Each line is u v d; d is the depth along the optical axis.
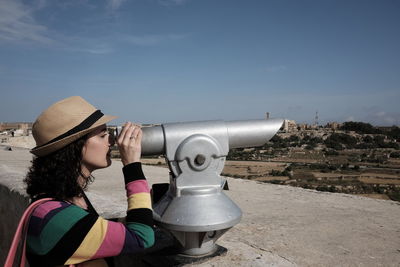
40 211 1.19
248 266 1.63
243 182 6.05
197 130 1.54
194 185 1.54
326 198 4.76
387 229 3.30
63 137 1.27
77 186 1.32
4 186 3.59
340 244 2.82
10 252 1.18
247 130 1.61
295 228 3.22
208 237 1.64
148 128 1.52
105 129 1.44
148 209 1.31
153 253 1.67
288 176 55.84
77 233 1.15
